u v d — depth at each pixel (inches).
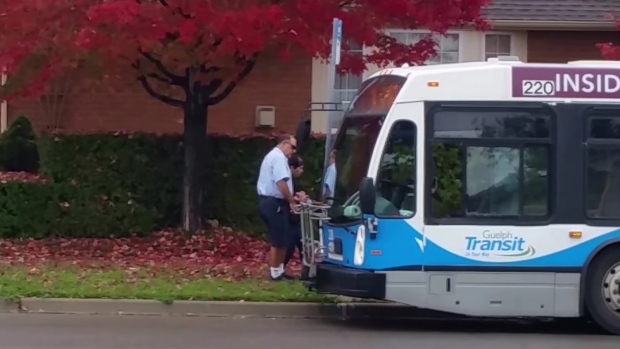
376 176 608.7
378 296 605.0
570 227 611.2
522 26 1092.5
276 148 738.8
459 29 1053.8
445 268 605.6
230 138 942.4
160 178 936.3
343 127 661.3
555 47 1114.7
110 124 1075.3
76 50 788.6
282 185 722.8
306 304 682.2
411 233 605.3
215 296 684.7
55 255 842.8
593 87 617.9
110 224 924.0
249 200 941.2
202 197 926.4
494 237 607.8
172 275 754.2
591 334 634.8
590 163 616.1
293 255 835.4
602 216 614.2
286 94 1087.6
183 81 900.6
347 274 610.2
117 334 597.9
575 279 611.8
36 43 793.6
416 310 689.0
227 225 942.4
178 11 771.4
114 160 927.0
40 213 917.2
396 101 610.5
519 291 609.3
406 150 610.2
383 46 858.1
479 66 616.1
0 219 911.7
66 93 1041.5
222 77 873.5
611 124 617.6
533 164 613.0
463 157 609.3
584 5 1110.4
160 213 938.1
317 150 935.0
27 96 845.8
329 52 792.9
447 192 609.0
